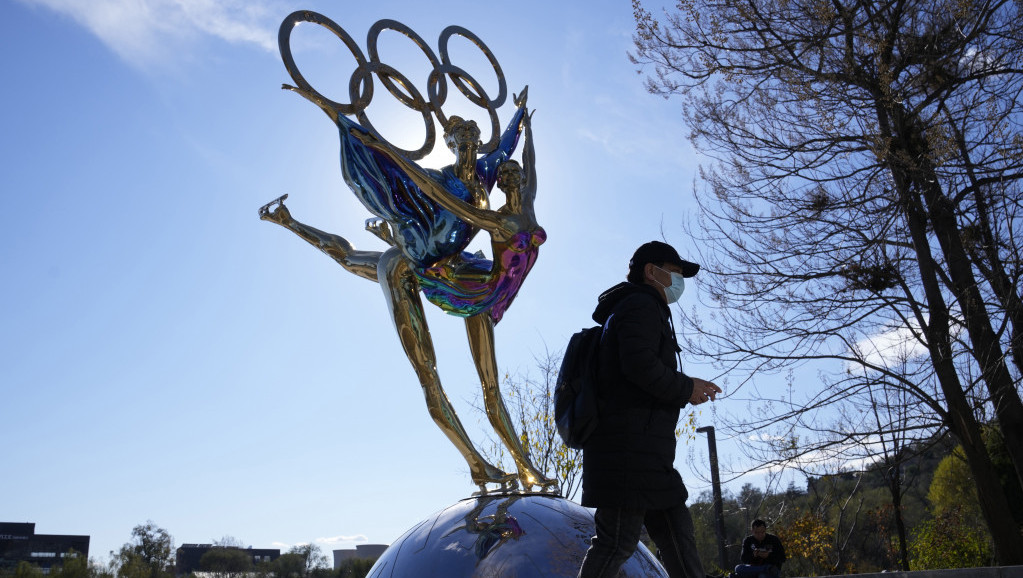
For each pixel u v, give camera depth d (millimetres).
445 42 4375
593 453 2711
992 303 12703
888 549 22406
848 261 13633
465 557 3287
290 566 46656
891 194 13375
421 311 4023
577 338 2852
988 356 12047
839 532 19328
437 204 3844
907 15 13211
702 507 20484
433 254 3883
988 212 12539
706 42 14125
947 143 12234
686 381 2689
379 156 3857
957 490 22062
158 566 50750
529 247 3865
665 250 3053
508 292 4000
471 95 4395
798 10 13727
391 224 4000
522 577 3143
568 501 3711
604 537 2682
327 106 3838
